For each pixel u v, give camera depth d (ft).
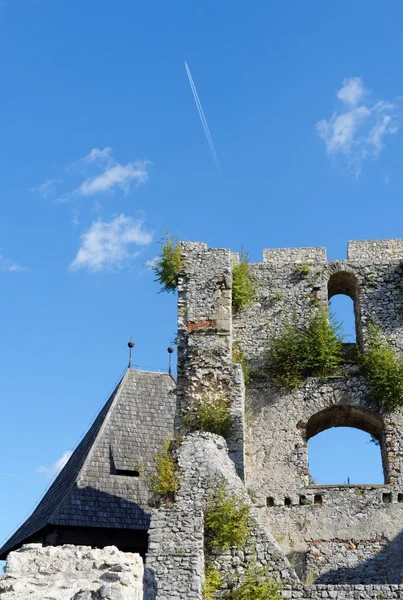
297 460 86.22
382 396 87.35
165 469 73.61
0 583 48.98
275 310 93.86
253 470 86.17
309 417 88.17
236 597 67.26
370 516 82.12
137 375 112.88
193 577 67.36
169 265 92.32
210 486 72.54
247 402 89.61
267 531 70.23
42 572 51.24
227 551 69.87
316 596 66.69
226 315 89.51
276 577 67.97
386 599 66.03
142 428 105.19
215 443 76.89
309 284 94.53
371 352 89.61
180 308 90.48
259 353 92.07
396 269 93.91
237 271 94.79
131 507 94.68
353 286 96.27
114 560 52.21
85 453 101.40
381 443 89.10
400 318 91.66
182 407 85.20
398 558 79.97
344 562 80.43
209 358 87.04
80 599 44.80
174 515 71.00
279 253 96.84
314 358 89.97
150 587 67.15
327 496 83.61
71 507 92.17
